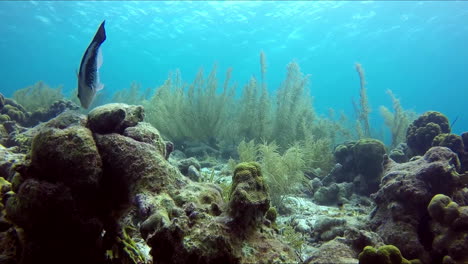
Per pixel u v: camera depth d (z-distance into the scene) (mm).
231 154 9852
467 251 2938
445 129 7141
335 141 11492
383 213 4020
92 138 2590
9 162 3762
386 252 2424
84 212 2361
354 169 7500
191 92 10172
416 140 7121
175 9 30094
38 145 2352
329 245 2762
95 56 2520
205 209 2322
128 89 16359
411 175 3957
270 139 9844
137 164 2566
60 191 2223
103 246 2623
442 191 3756
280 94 10484
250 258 2027
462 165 5988
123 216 2627
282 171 5945
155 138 3033
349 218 4480
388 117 11352
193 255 1832
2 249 2494
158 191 2438
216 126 10484
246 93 10805
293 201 6125
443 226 3275
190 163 6555
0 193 3090
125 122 3068
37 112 10578
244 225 2189
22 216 2199
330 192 6664
